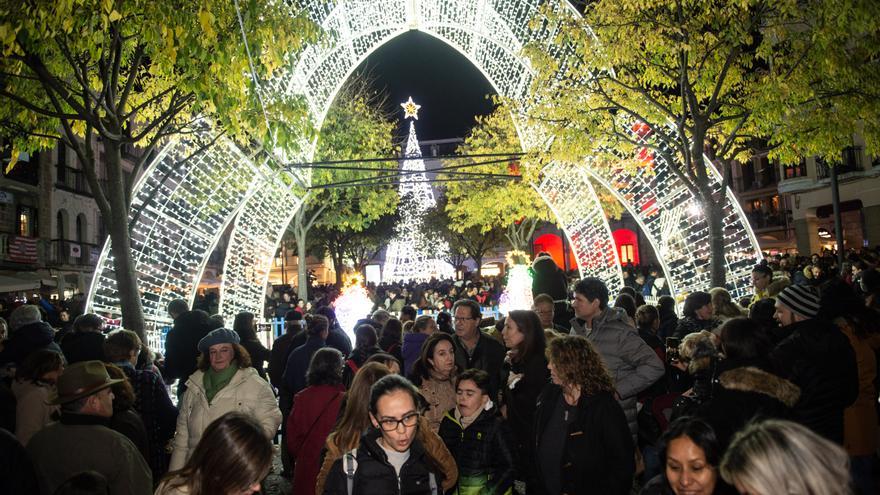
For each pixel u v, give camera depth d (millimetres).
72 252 29844
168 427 6254
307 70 13648
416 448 3742
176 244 13008
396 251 34938
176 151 12523
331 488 3662
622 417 4250
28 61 8320
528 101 13961
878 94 11508
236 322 8508
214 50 8367
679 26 11273
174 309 9250
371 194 28672
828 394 4582
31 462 3482
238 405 5332
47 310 14586
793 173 30156
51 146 10898
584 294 5688
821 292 5617
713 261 12219
